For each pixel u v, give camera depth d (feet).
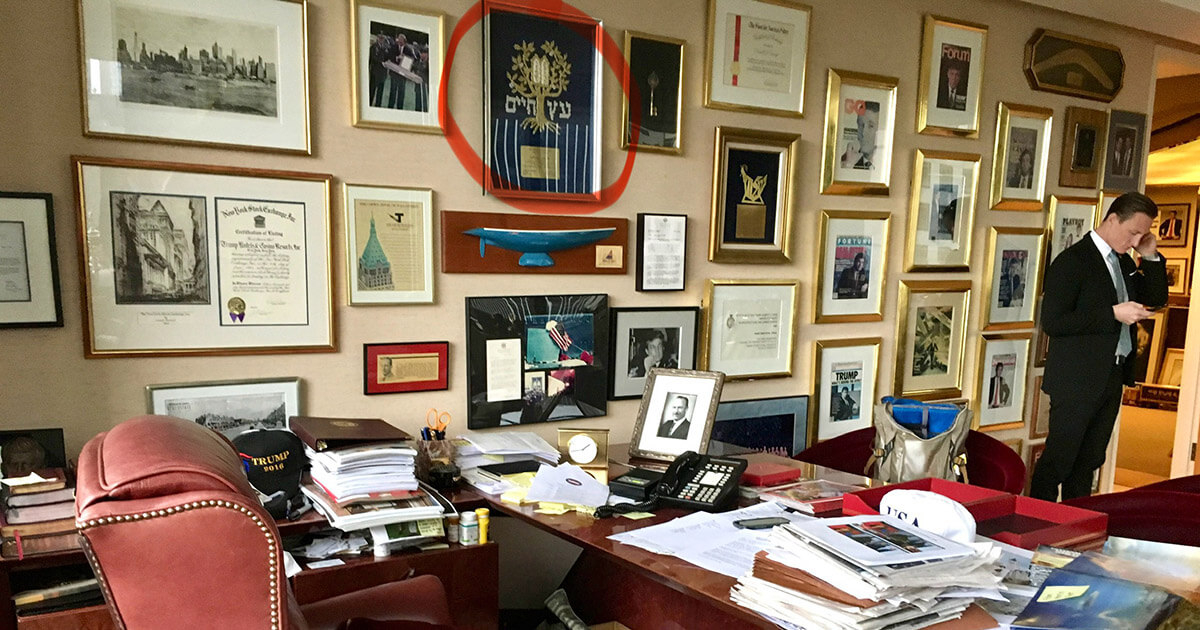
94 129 6.55
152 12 6.70
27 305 6.40
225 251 7.16
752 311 10.29
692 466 6.94
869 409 11.44
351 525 6.25
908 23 11.09
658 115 9.30
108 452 3.56
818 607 4.04
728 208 9.91
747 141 9.89
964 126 11.75
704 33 9.55
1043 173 12.79
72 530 5.71
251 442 6.68
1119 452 18.92
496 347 8.58
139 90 6.70
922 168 11.42
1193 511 6.75
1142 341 24.77
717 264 10.00
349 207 7.69
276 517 6.40
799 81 10.20
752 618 4.30
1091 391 11.01
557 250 8.79
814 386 10.84
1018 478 8.45
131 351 6.82
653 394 8.50
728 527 5.79
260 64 7.17
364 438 6.81
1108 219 10.99
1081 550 5.47
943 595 4.15
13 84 6.25
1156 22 13.04
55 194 6.48
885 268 11.28
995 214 12.46
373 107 7.71
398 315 8.07
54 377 6.58
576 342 9.09
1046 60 12.44
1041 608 4.09
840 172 10.69
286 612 3.33
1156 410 23.77
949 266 11.94
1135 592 4.13
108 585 3.11
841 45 10.53
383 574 6.47
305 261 7.52
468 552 6.87
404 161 7.95
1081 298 11.02
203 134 6.98
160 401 6.98
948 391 12.21
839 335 11.10
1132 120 13.87
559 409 9.06
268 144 7.26
